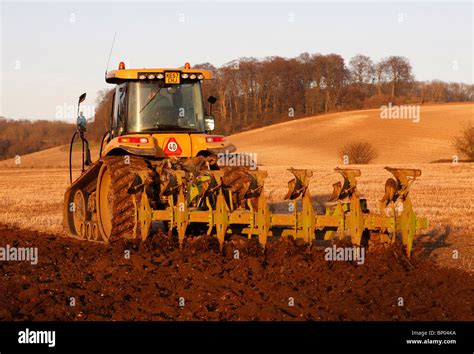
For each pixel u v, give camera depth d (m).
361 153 52.09
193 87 11.87
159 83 11.65
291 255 9.70
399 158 54.31
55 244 12.24
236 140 68.88
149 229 10.34
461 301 7.74
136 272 9.26
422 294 8.09
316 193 24.03
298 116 83.56
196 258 9.90
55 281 9.00
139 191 10.38
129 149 10.81
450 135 60.25
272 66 82.56
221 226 9.88
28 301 8.07
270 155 59.44
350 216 9.33
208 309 7.55
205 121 12.02
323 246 10.78
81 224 13.23
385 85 93.38
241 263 9.53
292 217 9.59
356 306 7.50
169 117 11.70
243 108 82.94
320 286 8.41
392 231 9.37
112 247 10.69
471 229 14.15
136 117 11.60
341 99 87.69
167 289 8.48
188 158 11.34
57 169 48.25
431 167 39.66
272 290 8.19
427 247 11.92
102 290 8.48
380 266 9.17
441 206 18.78
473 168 38.03
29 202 22.91
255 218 9.78
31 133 65.19
